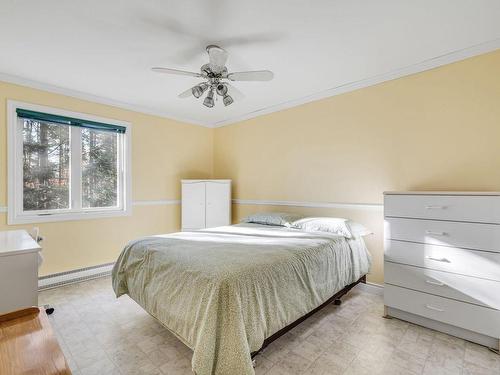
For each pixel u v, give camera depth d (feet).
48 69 8.76
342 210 10.41
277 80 9.72
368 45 7.34
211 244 7.18
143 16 6.08
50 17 6.08
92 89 10.50
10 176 9.29
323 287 6.89
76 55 7.86
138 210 12.64
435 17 6.13
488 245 6.12
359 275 8.55
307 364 5.74
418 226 7.13
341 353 6.12
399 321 7.55
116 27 6.49
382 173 9.34
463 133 7.72
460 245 6.49
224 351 4.52
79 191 11.05
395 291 7.56
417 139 8.57
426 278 7.02
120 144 12.23
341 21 6.29
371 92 9.62
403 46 7.40
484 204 6.16
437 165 8.18
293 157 12.03
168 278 5.86
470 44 7.32
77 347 6.32
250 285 5.10
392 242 7.61
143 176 12.84
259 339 4.91
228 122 14.96
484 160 7.39
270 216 11.10
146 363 5.77
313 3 5.67
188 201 13.73
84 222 10.98
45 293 9.47
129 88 10.41
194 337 4.88
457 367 5.63
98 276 11.14
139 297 6.70
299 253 6.56
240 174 14.42
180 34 6.79
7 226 9.25
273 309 5.36
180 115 14.14
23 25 6.37
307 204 11.51
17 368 2.72
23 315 3.59
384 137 9.30
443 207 6.72
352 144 10.11
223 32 6.71
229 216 13.99
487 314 6.14
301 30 6.64
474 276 6.31
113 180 12.09
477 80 7.50
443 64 8.04
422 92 8.47
